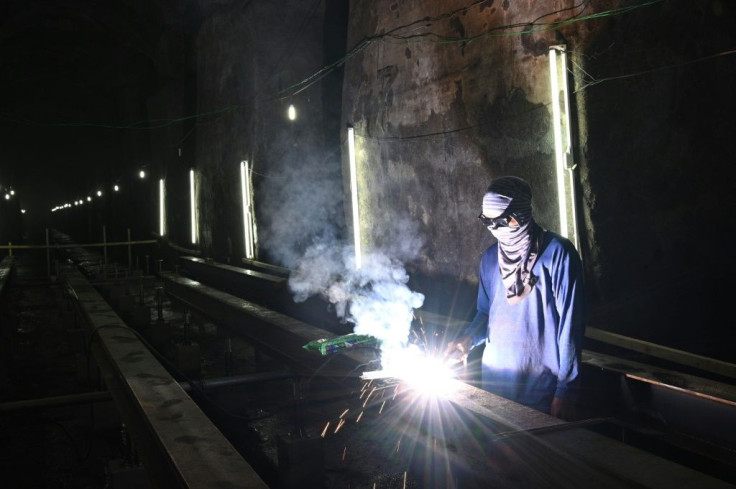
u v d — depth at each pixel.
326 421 5.98
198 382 5.94
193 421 4.21
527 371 3.37
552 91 5.99
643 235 6.14
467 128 7.53
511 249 3.33
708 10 6.45
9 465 5.77
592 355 4.80
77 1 20.91
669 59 6.21
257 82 13.91
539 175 6.51
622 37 5.93
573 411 3.17
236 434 6.06
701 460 3.77
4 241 39.41
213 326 12.34
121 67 25.30
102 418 6.35
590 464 2.64
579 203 5.95
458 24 7.57
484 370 3.62
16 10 21.25
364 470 4.80
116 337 7.44
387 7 8.99
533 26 6.37
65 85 29.97
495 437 2.90
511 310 3.41
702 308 6.49
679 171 6.36
